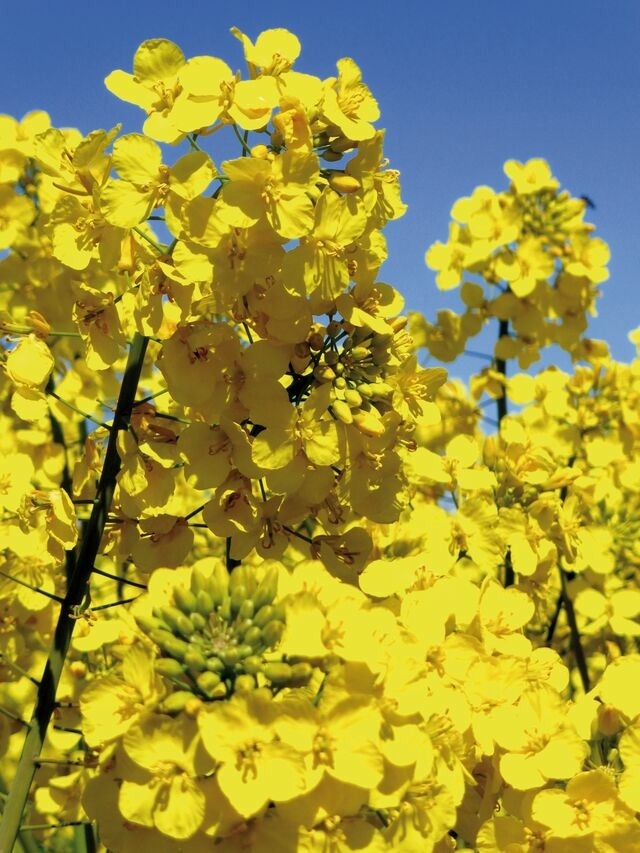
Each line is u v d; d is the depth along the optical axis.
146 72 0.24
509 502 0.32
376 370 0.25
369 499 0.26
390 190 0.25
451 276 0.48
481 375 0.48
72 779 0.31
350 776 0.19
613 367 0.43
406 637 0.22
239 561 0.27
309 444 0.24
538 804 0.21
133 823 0.20
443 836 0.21
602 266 0.45
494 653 0.24
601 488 0.37
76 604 0.25
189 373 0.24
